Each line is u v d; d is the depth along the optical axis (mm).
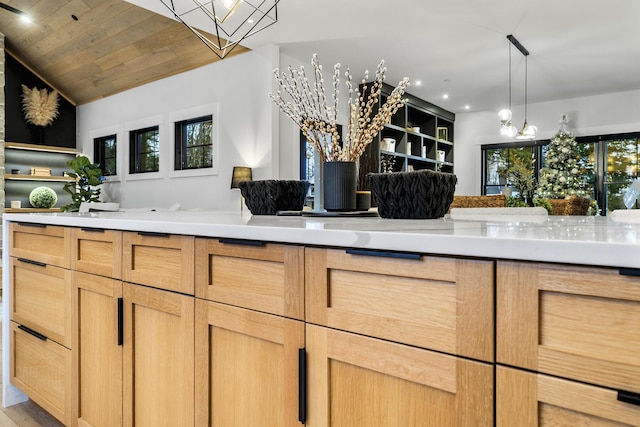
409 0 3545
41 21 5516
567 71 5477
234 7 2076
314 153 5305
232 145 4926
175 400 1269
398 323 816
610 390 599
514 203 3668
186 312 1232
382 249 831
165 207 5723
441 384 763
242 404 1097
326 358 924
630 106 6359
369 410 860
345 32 4227
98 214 1946
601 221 1270
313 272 944
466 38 4410
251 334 1067
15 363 2049
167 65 5441
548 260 642
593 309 618
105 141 6922
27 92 6547
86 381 1605
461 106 7316
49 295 1806
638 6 3709
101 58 5781
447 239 741
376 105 5820
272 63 4551
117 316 1459
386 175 1443
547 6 3705
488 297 709
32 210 6320
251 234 1052
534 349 665
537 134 7102
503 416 696
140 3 3523
